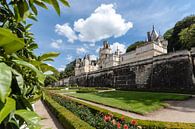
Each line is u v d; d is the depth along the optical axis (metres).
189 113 14.16
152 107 15.84
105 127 8.52
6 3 1.40
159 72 31.78
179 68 28.67
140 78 36.00
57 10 1.37
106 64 72.12
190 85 26.84
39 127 1.22
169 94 23.41
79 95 30.92
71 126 8.89
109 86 45.53
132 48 70.19
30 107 1.13
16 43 0.93
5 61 0.98
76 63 99.81
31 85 1.81
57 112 13.32
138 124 9.57
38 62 1.50
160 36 63.06
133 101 19.72
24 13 1.39
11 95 1.06
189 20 47.47
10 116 0.83
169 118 12.81
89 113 11.70
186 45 41.56
